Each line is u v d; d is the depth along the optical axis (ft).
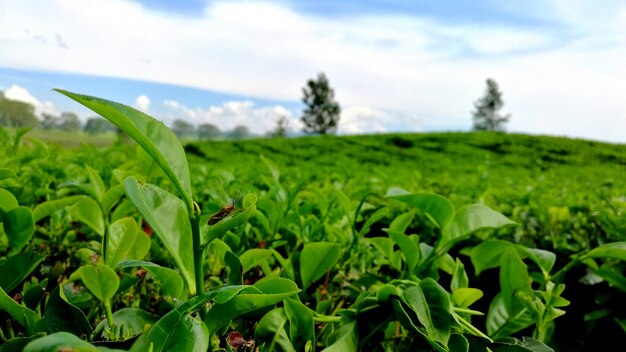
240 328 3.91
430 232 8.23
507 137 128.88
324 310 4.43
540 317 4.23
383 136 124.06
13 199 3.96
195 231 2.72
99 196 4.98
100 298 3.32
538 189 14.30
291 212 6.18
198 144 92.43
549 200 10.18
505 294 4.52
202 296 2.60
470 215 4.56
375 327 3.70
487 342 3.65
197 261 2.75
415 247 4.47
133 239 4.00
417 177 14.10
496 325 4.58
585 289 7.36
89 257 4.71
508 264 4.47
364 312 3.76
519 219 9.30
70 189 7.70
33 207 6.00
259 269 5.40
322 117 247.70
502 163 91.35
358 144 110.93
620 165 96.99
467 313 3.89
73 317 3.16
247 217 2.82
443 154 104.83
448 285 7.32
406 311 3.67
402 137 122.52
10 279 3.70
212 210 5.49
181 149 2.67
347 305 5.37
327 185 10.23
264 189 10.01
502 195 11.49
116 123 2.48
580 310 7.32
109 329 3.32
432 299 3.34
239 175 12.03
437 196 4.33
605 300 5.98
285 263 4.46
